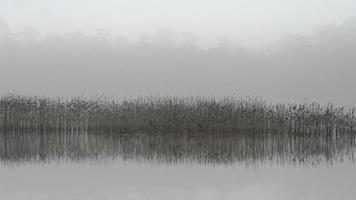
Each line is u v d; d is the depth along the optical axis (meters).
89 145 34.97
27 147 33.72
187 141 37.50
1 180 20.89
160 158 28.50
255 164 26.22
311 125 41.09
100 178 21.39
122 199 16.86
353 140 39.19
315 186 19.47
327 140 39.09
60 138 39.69
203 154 30.52
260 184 19.94
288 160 27.81
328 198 17.16
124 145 35.06
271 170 24.00
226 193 18.00
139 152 31.38
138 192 18.14
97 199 16.91
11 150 32.09
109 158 28.42
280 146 34.88
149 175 22.33
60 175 22.27
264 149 33.22
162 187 19.22
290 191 18.42
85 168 24.56
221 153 30.94
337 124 40.84
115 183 20.02
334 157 29.19
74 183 20.12
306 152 31.56
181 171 23.52
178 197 17.25
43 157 28.84
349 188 19.02
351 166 25.28
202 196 17.45
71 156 29.44
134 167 24.95
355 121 40.84
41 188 18.92
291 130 41.44
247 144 35.88
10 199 16.94
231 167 25.00
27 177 21.69
